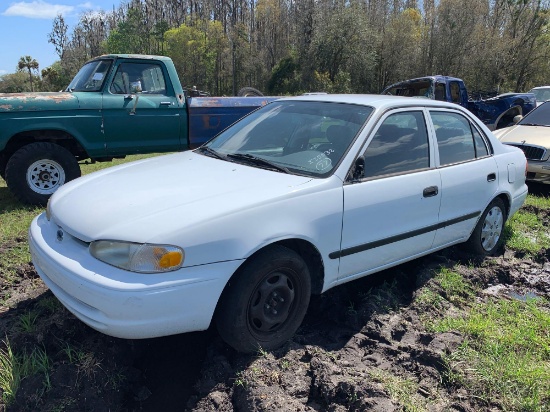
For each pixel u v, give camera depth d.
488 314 3.60
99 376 2.78
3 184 8.03
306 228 2.98
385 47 38.31
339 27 36.31
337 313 3.61
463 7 35.84
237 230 2.69
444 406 2.59
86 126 6.64
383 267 3.66
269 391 2.58
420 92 13.80
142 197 2.90
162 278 2.48
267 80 45.72
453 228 4.19
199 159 3.69
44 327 3.05
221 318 2.77
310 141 3.57
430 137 3.95
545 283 4.34
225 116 7.69
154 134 7.22
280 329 3.02
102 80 6.84
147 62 7.13
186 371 3.02
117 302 2.41
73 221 2.81
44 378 2.69
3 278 4.01
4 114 6.13
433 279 4.07
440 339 3.15
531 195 7.64
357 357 3.02
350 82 36.47
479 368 2.87
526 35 35.75
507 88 36.19
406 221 3.65
